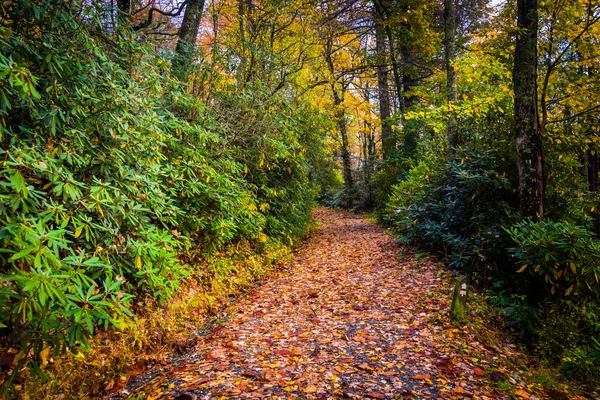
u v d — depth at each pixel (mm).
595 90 6086
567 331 3936
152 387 2982
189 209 4977
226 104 6727
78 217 2904
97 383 2988
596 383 3361
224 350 3658
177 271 3672
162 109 4887
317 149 11195
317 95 12211
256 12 7781
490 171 5848
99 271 2988
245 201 5902
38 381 2613
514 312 4312
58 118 2896
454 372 3150
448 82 8875
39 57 2811
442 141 9672
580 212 6121
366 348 3668
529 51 4828
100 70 3436
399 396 2787
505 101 6883
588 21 5734
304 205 11398
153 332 3789
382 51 14938
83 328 2518
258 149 6875
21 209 2641
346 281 6289
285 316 4738
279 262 7859
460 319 4160
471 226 6340
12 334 2430
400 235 9289
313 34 9812
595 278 3883
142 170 3721
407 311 4617
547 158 6105
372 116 20750
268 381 2986
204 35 9562
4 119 2609
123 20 4289
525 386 3092
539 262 4012
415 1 12703
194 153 4828
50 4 3006
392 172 14656
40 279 2152
